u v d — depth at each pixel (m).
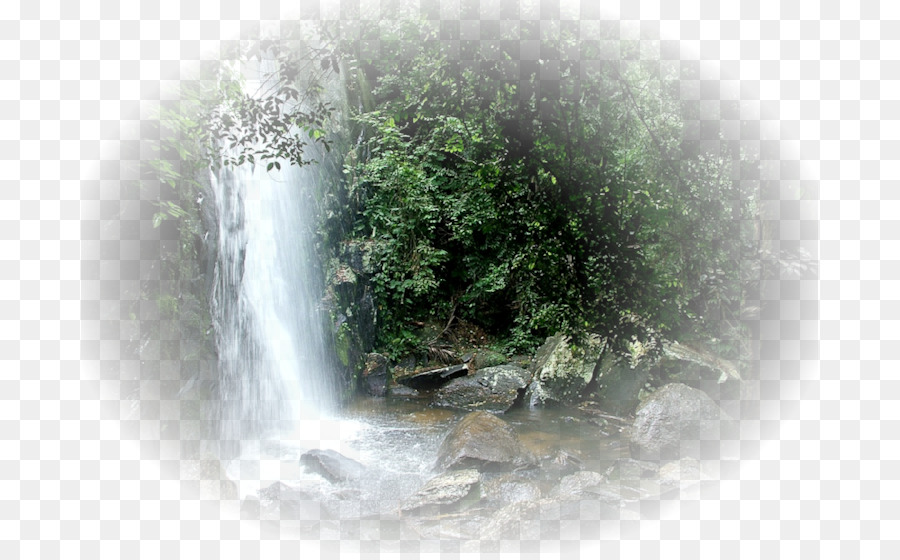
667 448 7.79
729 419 8.22
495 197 8.91
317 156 12.14
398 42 8.32
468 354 14.20
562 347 11.07
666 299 8.18
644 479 6.96
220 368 7.93
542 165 7.74
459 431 7.82
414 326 14.37
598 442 8.72
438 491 6.36
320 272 11.86
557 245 8.20
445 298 14.95
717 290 8.36
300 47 6.98
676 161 7.83
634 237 7.95
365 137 13.94
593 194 7.82
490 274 14.07
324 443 8.51
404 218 13.87
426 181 13.52
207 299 7.81
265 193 10.07
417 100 8.55
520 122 7.59
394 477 7.20
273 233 10.24
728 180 7.84
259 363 9.24
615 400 10.31
